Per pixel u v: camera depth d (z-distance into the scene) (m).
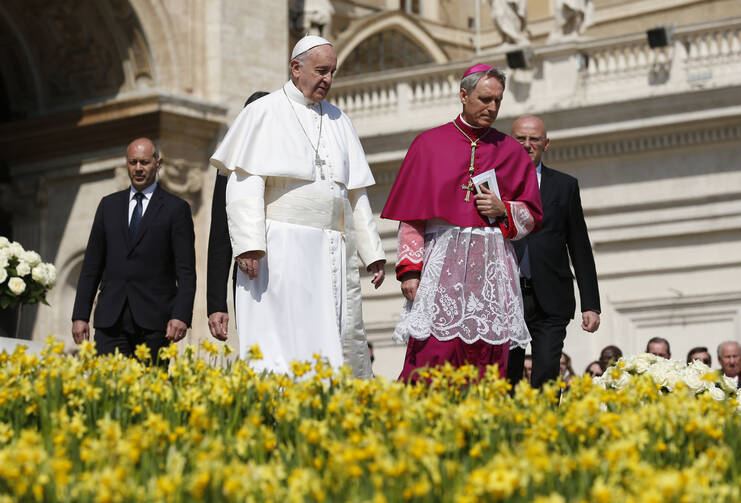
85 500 7.85
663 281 38.94
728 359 25.69
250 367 12.61
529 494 8.04
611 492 7.93
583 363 39.28
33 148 42.12
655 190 39.06
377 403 10.46
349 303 14.45
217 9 41.16
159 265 17.66
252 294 14.11
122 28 40.12
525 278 16.62
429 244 14.09
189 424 10.34
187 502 7.95
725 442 10.38
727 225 38.09
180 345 38.72
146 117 39.16
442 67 42.69
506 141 14.35
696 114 38.00
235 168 14.05
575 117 39.72
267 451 9.58
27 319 41.59
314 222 14.21
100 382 11.73
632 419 10.23
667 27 38.28
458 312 13.65
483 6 63.00
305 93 14.54
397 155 42.59
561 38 40.94
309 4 46.97
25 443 8.56
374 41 57.06
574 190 17.06
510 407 10.90
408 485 8.04
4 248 20.61
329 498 7.99
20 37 41.94
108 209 17.89
